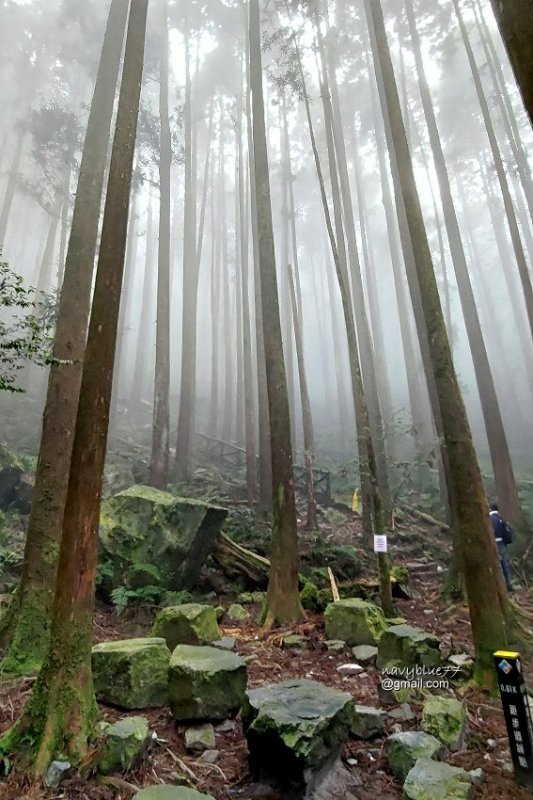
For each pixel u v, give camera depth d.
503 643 4.11
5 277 3.77
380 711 3.43
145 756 2.91
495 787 2.69
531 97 1.20
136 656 3.74
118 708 3.57
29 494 8.78
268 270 7.19
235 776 2.81
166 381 10.64
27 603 4.64
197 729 3.25
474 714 3.62
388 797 2.68
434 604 6.84
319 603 6.39
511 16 1.25
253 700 3.09
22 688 3.90
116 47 6.81
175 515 6.99
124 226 3.78
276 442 6.53
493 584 4.32
